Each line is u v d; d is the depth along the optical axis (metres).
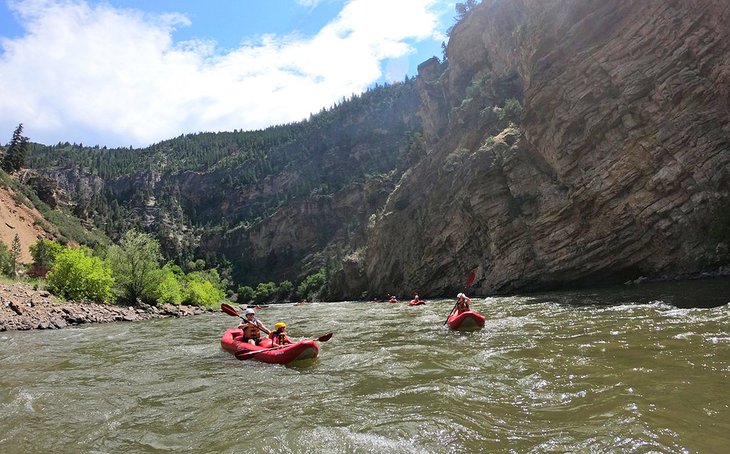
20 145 98.31
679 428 4.25
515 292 33.34
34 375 8.73
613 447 3.96
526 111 31.84
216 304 47.31
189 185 189.75
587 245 28.34
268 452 4.41
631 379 5.87
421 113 79.06
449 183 45.47
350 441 4.53
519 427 4.60
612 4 26.64
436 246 45.28
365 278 66.12
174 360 10.27
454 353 8.77
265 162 182.12
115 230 133.62
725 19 21.44
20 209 70.38
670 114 23.66
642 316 11.59
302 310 36.38
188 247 154.38
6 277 29.55
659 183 24.06
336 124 172.12
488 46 57.97
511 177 33.84
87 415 5.98
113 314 25.53
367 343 11.16
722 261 21.39
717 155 21.84
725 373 5.84
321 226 130.50
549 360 7.38
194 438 4.97
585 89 27.72
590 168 27.61
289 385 7.18
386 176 97.69
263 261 137.12
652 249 25.23
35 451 4.77
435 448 4.23
